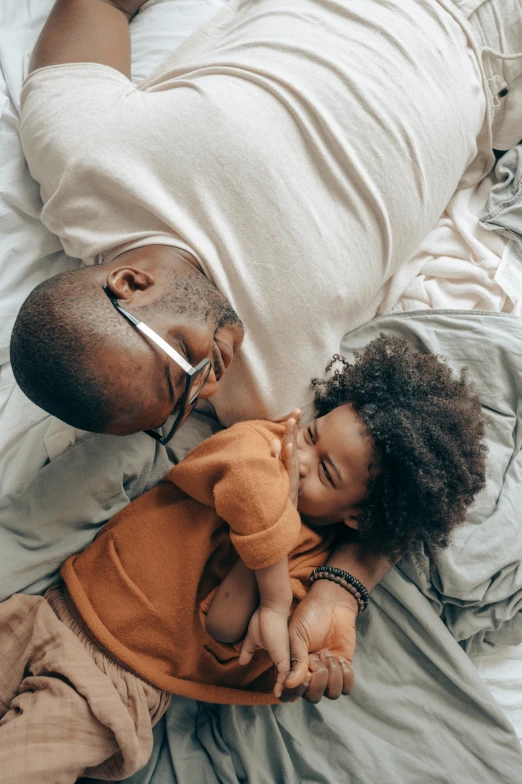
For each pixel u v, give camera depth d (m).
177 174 0.88
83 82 0.97
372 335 1.10
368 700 0.97
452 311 1.09
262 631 0.79
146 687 0.86
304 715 0.96
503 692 1.01
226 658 0.89
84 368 0.72
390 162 0.96
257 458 0.82
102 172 0.88
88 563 0.92
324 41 0.99
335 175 0.94
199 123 0.89
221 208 0.89
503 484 1.03
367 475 0.87
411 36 1.00
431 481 0.85
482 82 1.09
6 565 0.90
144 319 0.77
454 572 0.97
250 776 0.90
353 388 0.92
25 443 0.99
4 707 0.85
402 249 1.05
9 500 0.94
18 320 0.76
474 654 1.03
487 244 1.16
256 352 0.94
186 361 0.78
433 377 0.93
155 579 0.88
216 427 1.05
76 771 0.79
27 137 0.97
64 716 0.78
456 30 1.05
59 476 0.94
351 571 0.90
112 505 0.96
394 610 1.00
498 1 1.05
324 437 0.89
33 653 0.85
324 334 0.96
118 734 0.80
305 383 0.97
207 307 0.83
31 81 0.98
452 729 0.97
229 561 0.92
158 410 0.78
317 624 0.83
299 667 0.77
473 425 0.90
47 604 0.88
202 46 1.10
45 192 1.05
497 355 1.05
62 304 0.74
